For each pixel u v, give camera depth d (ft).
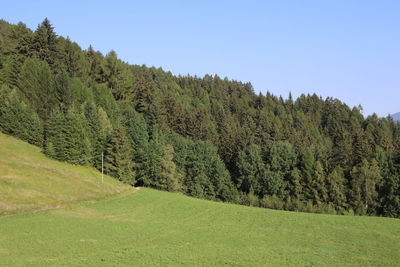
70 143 269.64
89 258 95.09
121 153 298.97
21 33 399.65
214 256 106.01
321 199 297.53
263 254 111.86
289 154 331.98
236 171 359.87
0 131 278.67
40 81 332.39
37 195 174.09
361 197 284.82
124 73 447.01
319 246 127.24
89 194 204.23
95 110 319.06
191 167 355.15
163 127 376.48
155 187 325.62
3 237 109.09
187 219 168.66
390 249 126.31
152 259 98.12
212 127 447.42
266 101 637.30
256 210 203.21
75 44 468.34
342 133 425.69
